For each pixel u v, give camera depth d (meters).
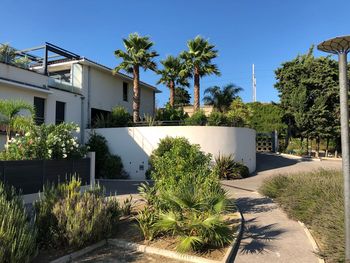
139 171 20.28
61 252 5.90
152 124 22.59
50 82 20.77
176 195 6.65
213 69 28.27
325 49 5.47
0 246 4.45
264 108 35.72
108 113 26.20
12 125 12.59
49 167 11.54
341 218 5.91
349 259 5.02
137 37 24.75
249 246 6.62
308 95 33.31
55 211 6.18
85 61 23.22
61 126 12.68
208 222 6.02
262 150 33.66
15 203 5.78
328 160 29.09
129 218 8.19
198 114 23.72
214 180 8.11
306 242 6.84
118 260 5.74
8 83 16.81
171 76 31.61
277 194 11.59
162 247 6.22
